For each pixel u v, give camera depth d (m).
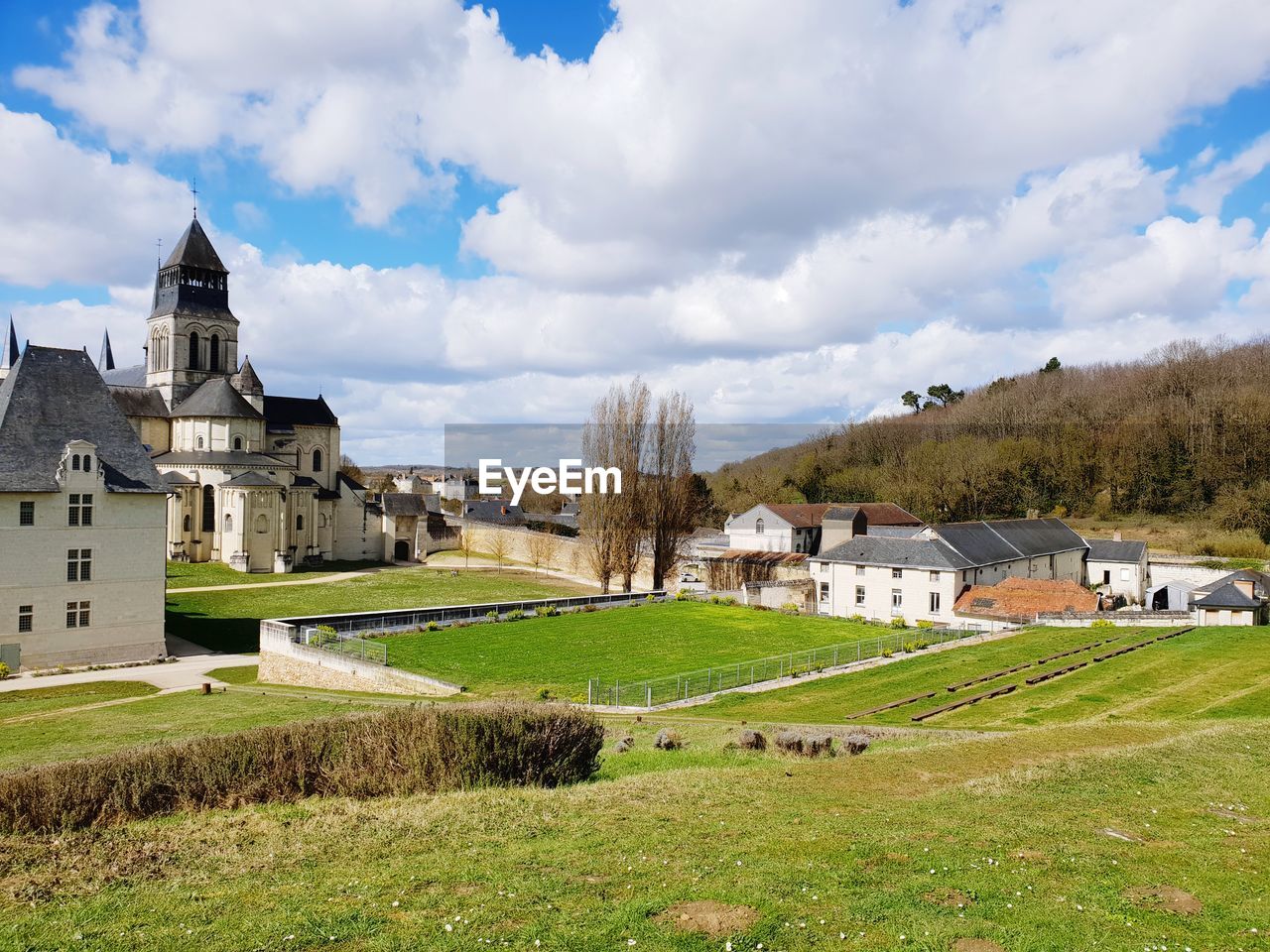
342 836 13.30
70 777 14.34
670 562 72.56
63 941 9.48
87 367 53.22
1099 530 99.38
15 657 45.78
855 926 9.87
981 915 10.27
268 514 86.69
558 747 18.38
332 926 9.75
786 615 58.16
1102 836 13.50
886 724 28.12
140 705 32.94
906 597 61.12
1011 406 132.38
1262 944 9.71
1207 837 13.56
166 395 91.88
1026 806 15.23
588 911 10.14
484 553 113.12
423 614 50.94
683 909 10.23
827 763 19.41
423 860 12.12
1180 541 92.19
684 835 13.21
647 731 26.72
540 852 12.41
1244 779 17.31
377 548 107.38
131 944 9.39
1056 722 28.38
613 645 46.09
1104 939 9.69
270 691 37.03
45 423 49.69
